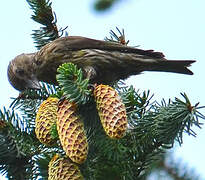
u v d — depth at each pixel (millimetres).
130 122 7270
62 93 7176
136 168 7102
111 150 6891
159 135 7016
